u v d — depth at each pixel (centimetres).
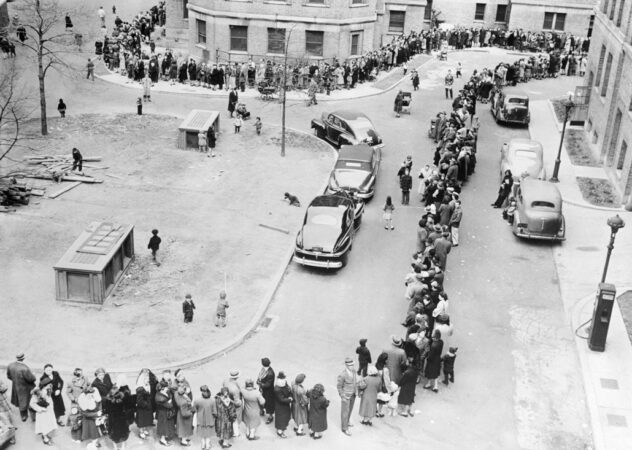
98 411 1695
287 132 3947
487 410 1920
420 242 2638
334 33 4962
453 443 1794
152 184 3175
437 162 3447
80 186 3112
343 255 2578
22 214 2823
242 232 2805
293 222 2905
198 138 3538
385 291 2478
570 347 2205
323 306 2370
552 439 1827
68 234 2695
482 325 2302
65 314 2222
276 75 4694
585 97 4162
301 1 4872
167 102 4350
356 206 2877
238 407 1752
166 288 2403
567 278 2602
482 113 4550
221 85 4647
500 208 3156
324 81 4694
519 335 2258
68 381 1919
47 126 3762
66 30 5372
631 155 3089
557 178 3409
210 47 5050
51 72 4616
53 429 1712
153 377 1744
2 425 1691
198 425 1705
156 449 1728
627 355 2152
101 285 2245
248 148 3672
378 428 1834
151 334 2150
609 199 3244
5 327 2138
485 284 2545
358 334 2227
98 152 3469
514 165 3350
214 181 3247
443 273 2453
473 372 2070
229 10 4903
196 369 2017
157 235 2636
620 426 1859
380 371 1830
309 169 3450
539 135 4109
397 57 5462
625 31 3378
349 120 3706
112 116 3997
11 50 4612
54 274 2438
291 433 1797
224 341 2136
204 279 2473
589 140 3978
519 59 5538
